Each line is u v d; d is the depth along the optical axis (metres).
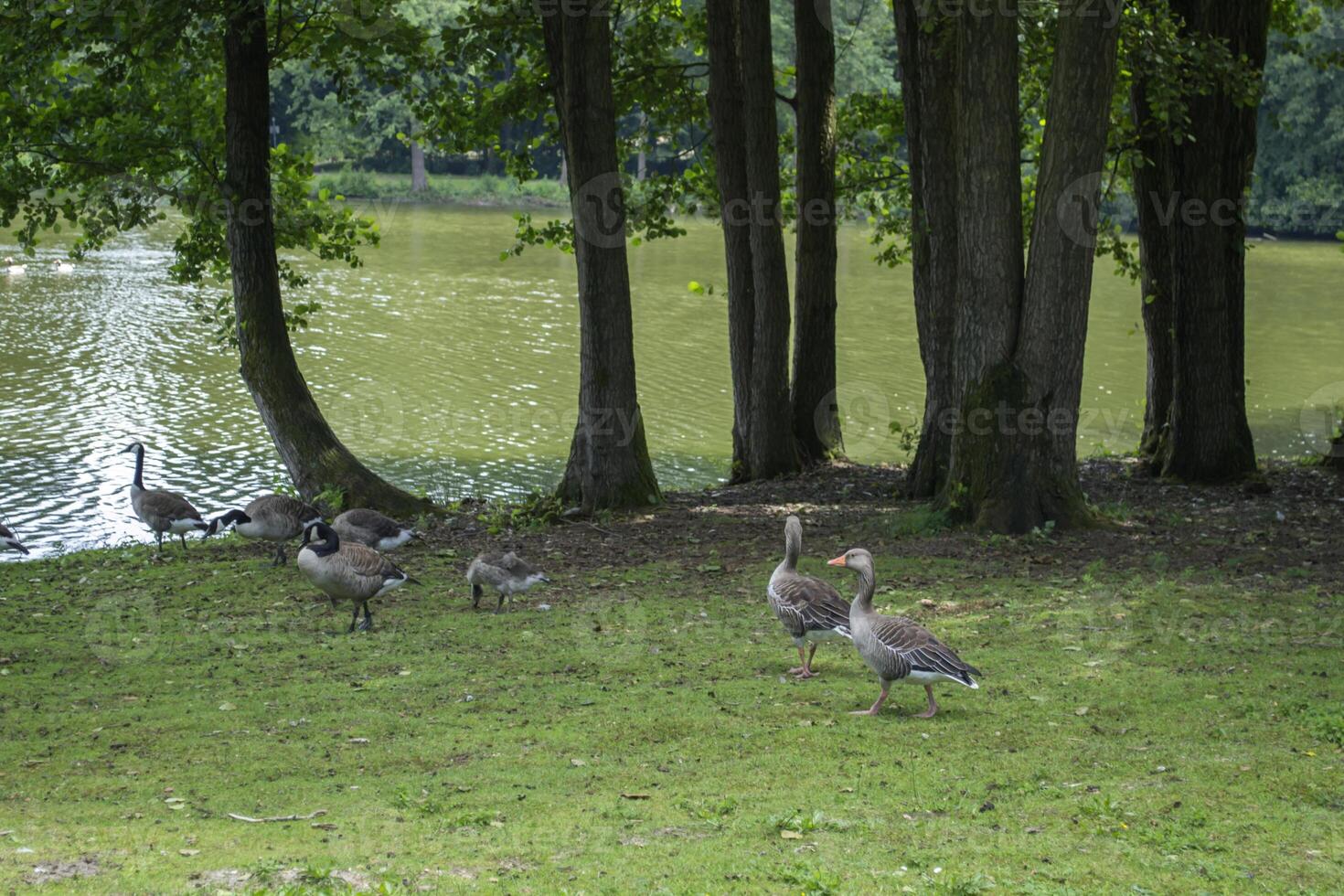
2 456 26.77
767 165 24.02
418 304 48.53
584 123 19.69
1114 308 52.09
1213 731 9.71
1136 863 7.21
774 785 8.77
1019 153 17.70
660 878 7.09
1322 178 74.38
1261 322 48.22
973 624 13.18
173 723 10.51
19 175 21.88
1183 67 20.47
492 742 9.88
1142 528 18.17
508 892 6.86
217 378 35.44
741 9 23.62
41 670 12.34
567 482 21.38
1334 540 17.38
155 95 22.64
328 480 20.59
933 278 21.44
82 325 42.50
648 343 42.19
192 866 7.33
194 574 16.95
